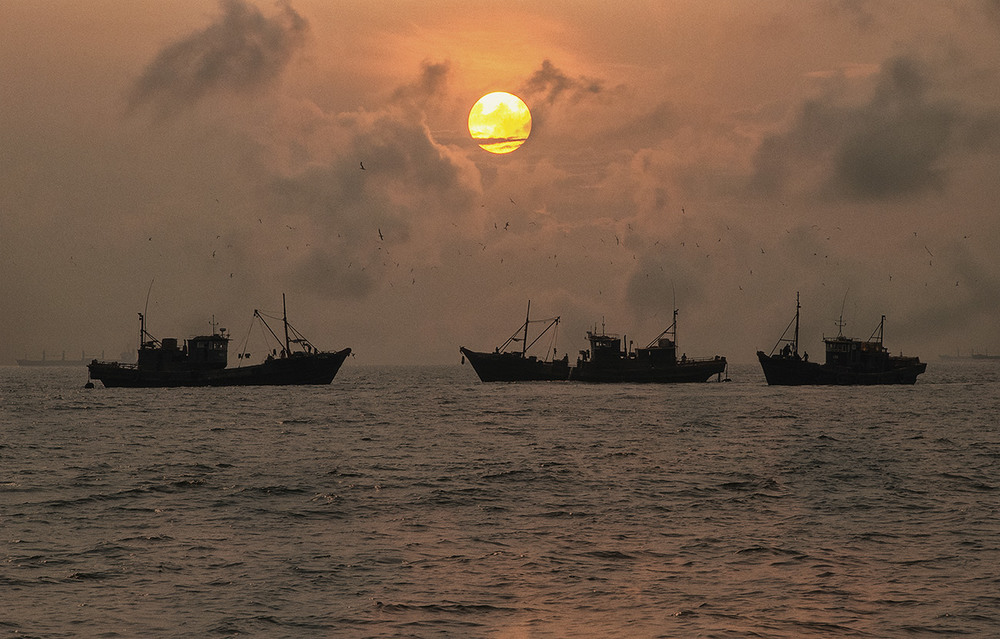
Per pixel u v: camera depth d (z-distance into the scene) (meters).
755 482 70.88
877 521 56.06
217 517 57.72
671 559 46.78
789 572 44.38
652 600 40.09
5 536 51.97
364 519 56.97
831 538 51.31
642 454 89.88
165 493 66.44
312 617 38.00
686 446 97.44
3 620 37.56
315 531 53.50
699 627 36.78
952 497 64.50
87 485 70.25
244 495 65.50
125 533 52.91
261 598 40.38
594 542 50.41
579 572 44.41
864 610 38.75
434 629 36.69
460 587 41.94
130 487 69.12
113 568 45.00
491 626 37.06
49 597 40.50
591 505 61.31
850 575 43.81
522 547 49.28
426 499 63.75
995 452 91.88
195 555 47.62
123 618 37.88
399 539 51.34
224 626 37.00
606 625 37.06
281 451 94.06
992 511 59.25
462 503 62.19
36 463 84.31
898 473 76.25
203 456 89.56
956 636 35.84
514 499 63.69
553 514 58.28
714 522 55.72
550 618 37.88
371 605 39.44
